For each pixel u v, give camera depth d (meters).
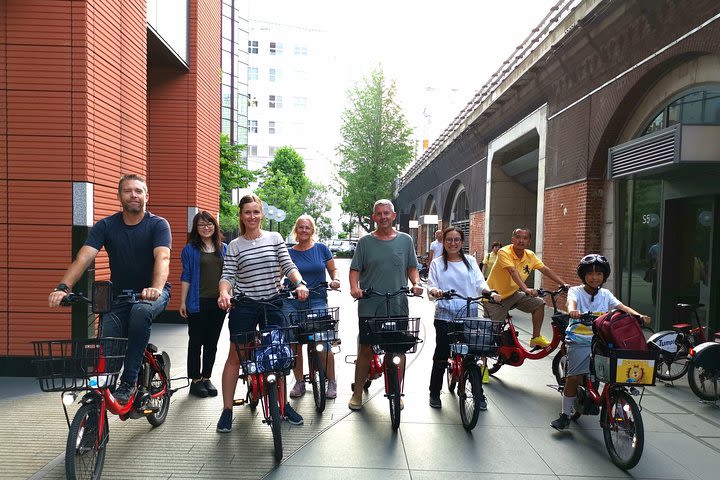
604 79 9.59
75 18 5.88
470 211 20.27
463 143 19.98
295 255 5.50
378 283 4.73
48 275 5.93
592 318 4.19
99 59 6.20
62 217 5.93
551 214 12.02
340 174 41.41
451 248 5.13
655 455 3.97
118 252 3.85
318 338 4.54
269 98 69.19
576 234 10.69
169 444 4.02
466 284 5.07
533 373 6.50
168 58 9.52
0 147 5.90
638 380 3.61
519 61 13.45
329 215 69.62
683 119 7.89
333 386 5.36
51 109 5.90
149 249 3.85
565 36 10.12
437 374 5.07
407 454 3.90
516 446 4.11
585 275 4.45
